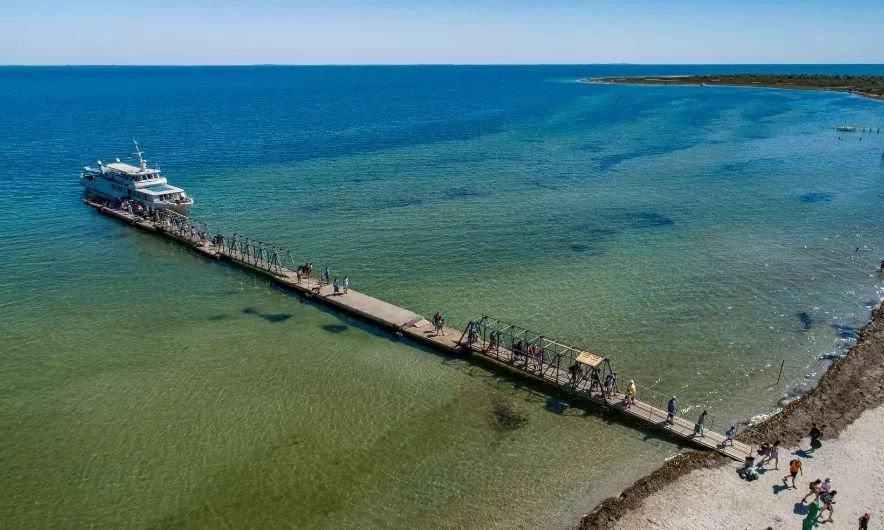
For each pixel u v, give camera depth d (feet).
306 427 118.52
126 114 653.30
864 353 145.38
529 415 123.75
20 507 97.60
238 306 176.24
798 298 178.29
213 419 120.57
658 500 98.94
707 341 153.07
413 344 153.28
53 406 124.47
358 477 105.09
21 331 156.87
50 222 255.09
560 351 147.95
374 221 254.27
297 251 219.00
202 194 295.48
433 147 438.81
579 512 97.50
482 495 101.30
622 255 214.69
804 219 256.73
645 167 367.45
